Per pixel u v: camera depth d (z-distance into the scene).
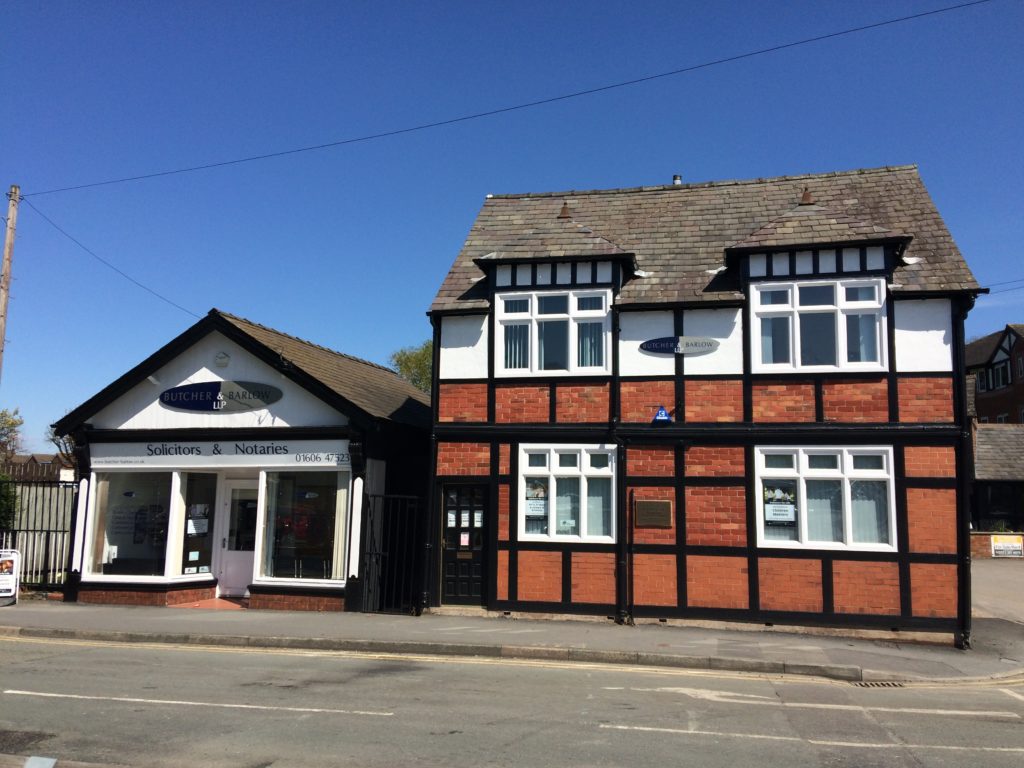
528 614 13.72
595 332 14.29
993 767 6.16
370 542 14.77
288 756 6.20
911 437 12.66
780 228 13.81
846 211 14.94
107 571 15.80
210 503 16.38
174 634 11.93
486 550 14.15
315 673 9.59
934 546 12.41
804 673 10.06
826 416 13.07
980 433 34.25
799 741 6.83
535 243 14.82
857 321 13.27
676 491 13.48
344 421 14.94
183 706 7.78
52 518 16.62
